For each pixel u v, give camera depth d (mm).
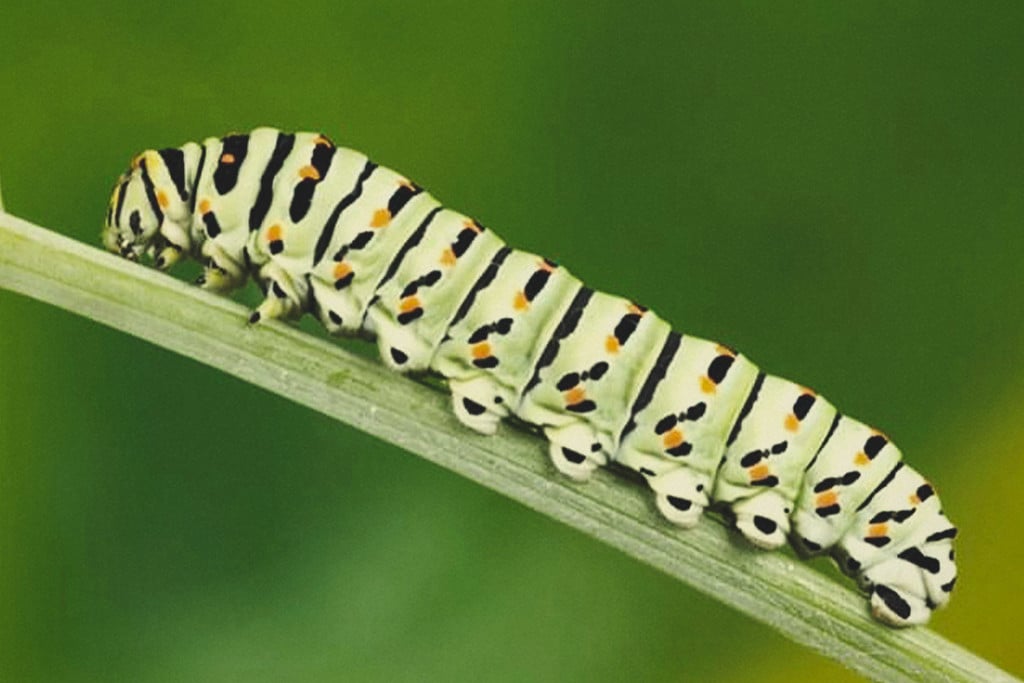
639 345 192
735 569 189
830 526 193
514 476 188
